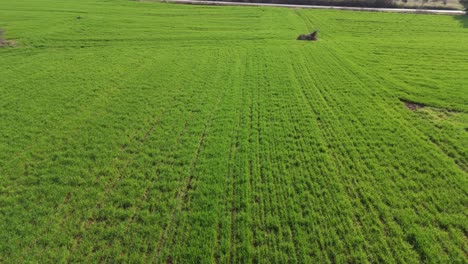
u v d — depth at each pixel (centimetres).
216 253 852
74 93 1828
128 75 2131
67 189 1063
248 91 1908
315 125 1512
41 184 1086
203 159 1238
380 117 1580
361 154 1278
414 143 1341
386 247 863
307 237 898
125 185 1095
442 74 2117
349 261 832
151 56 2536
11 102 1684
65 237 884
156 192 1059
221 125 1510
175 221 947
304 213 984
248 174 1162
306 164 1220
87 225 930
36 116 1548
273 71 2244
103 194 1049
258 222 950
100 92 1855
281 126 1511
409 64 2339
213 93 1873
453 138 1365
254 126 1498
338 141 1372
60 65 2272
